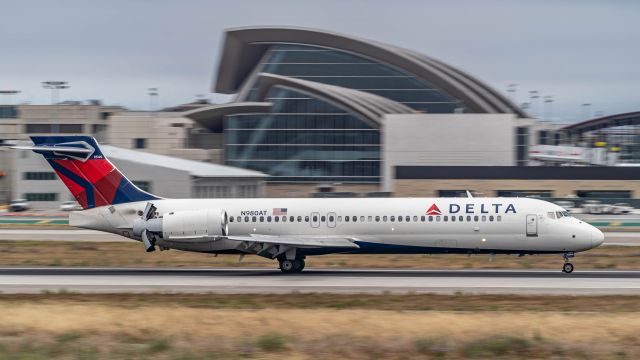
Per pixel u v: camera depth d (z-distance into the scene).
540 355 99.75
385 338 107.69
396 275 176.00
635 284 157.50
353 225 182.38
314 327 113.75
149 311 126.62
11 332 114.75
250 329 113.44
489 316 120.19
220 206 188.88
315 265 199.75
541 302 135.62
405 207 182.38
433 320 116.94
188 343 106.44
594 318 117.19
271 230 185.75
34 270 190.75
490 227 178.75
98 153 190.38
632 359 96.88
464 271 183.50
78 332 113.38
